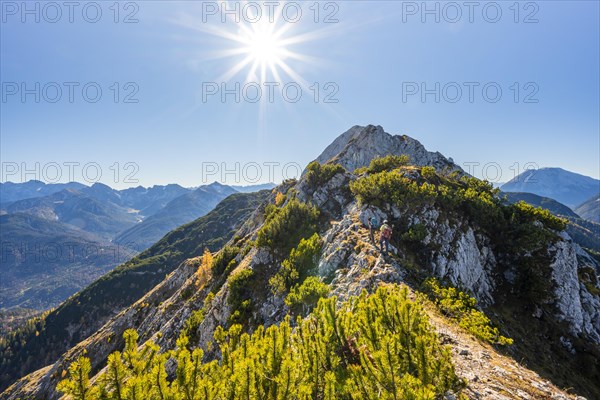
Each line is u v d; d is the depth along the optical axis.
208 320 40.28
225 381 8.16
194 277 74.06
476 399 9.28
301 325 11.02
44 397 75.12
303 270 34.97
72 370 6.76
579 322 34.53
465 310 17.67
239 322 34.03
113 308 186.38
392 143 108.12
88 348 82.38
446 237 36.81
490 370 11.41
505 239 41.19
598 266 75.75
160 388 7.32
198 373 8.14
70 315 183.12
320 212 51.59
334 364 9.05
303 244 37.41
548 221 42.78
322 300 11.16
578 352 31.08
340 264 30.84
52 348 168.88
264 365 8.52
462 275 34.12
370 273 24.78
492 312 33.31
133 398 6.91
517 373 11.55
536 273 36.69
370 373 7.67
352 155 104.12
